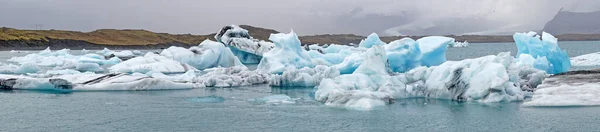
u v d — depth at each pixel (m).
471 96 21.84
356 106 20.33
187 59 47.34
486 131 15.88
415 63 35.25
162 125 16.94
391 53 34.59
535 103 19.98
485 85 21.61
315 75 29.47
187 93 25.36
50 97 23.22
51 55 64.62
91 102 21.78
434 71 24.08
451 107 20.34
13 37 143.12
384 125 16.88
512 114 18.45
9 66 39.53
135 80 26.69
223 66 49.38
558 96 20.19
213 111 19.59
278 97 23.17
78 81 26.72
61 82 25.83
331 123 17.19
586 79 22.05
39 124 16.98
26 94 24.30
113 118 18.11
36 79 26.12
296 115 18.67
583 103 19.53
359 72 24.03
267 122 17.42
